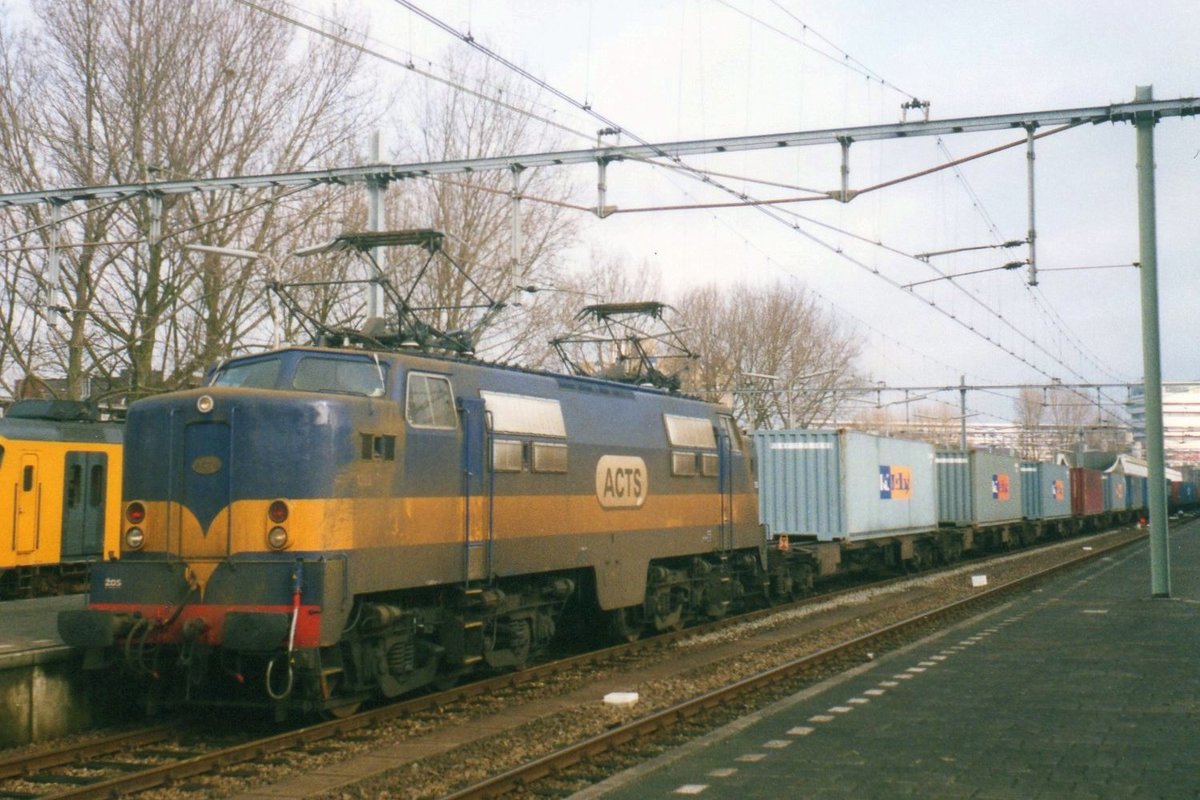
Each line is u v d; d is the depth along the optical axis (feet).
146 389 85.87
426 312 98.89
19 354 90.17
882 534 96.84
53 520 72.64
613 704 41.14
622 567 53.93
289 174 63.77
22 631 43.80
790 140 59.57
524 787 29.55
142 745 35.88
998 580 96.32
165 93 91.09
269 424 36.60
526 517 46.52
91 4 89.15
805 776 28.43
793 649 56.24
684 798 26.61
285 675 36.52
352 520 37.09
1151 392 72.13
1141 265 70.95
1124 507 220.43
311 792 29.86
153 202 66.59
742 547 68.54
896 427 281.95
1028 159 58.23
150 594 36.55
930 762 29.76
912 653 50.65
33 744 36.76
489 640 45.68
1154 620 61.46
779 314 173.06
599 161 61.31
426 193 101.86
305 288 94.73
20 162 88.79
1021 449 316.81
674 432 60.13
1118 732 33.32
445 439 41.93
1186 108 57.16
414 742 36.04
